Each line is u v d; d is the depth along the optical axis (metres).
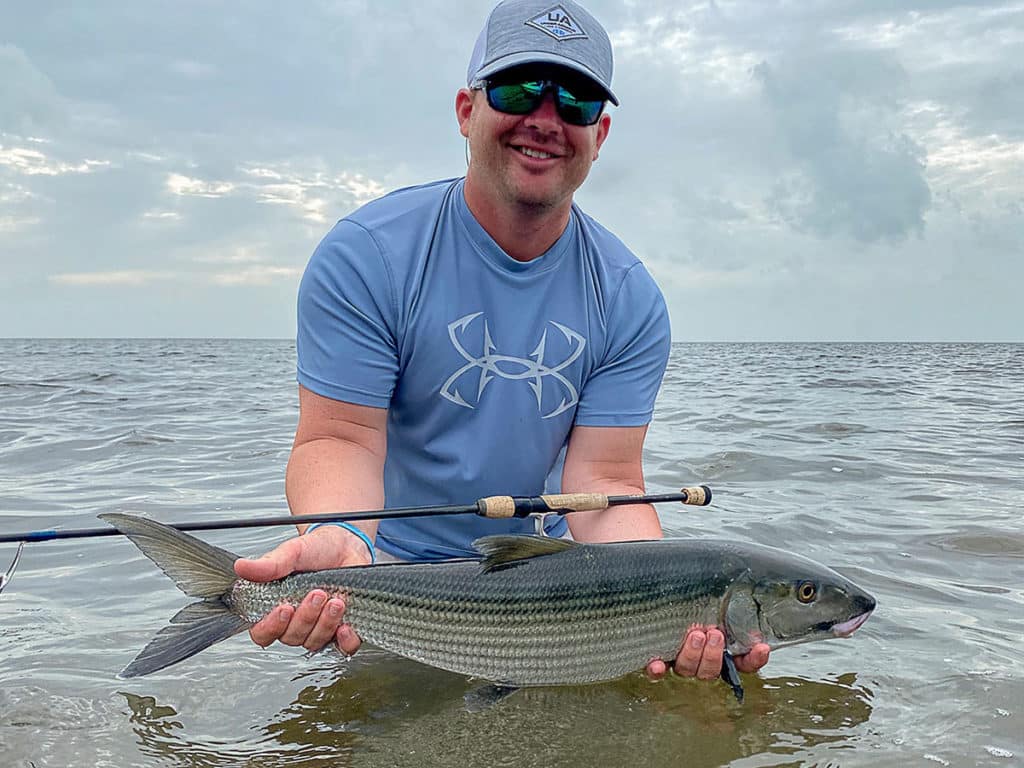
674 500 1.03
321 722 0.85
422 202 1.05
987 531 1.54
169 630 0.86
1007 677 0.94
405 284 1.01
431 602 0.91
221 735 0.81
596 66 0.95
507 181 0.96
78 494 1.87
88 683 0.91
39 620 1.10
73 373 6.69
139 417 3.40
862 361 11.72
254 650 1.02
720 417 3.46
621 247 1.14
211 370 7.82
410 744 0.80
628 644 0.93
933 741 0.81
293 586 0.89
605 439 1.10
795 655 1.02
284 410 3.75
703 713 0.87
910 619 1.12
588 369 1.09
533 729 0.84
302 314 1.03
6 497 1.83
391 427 1.09
